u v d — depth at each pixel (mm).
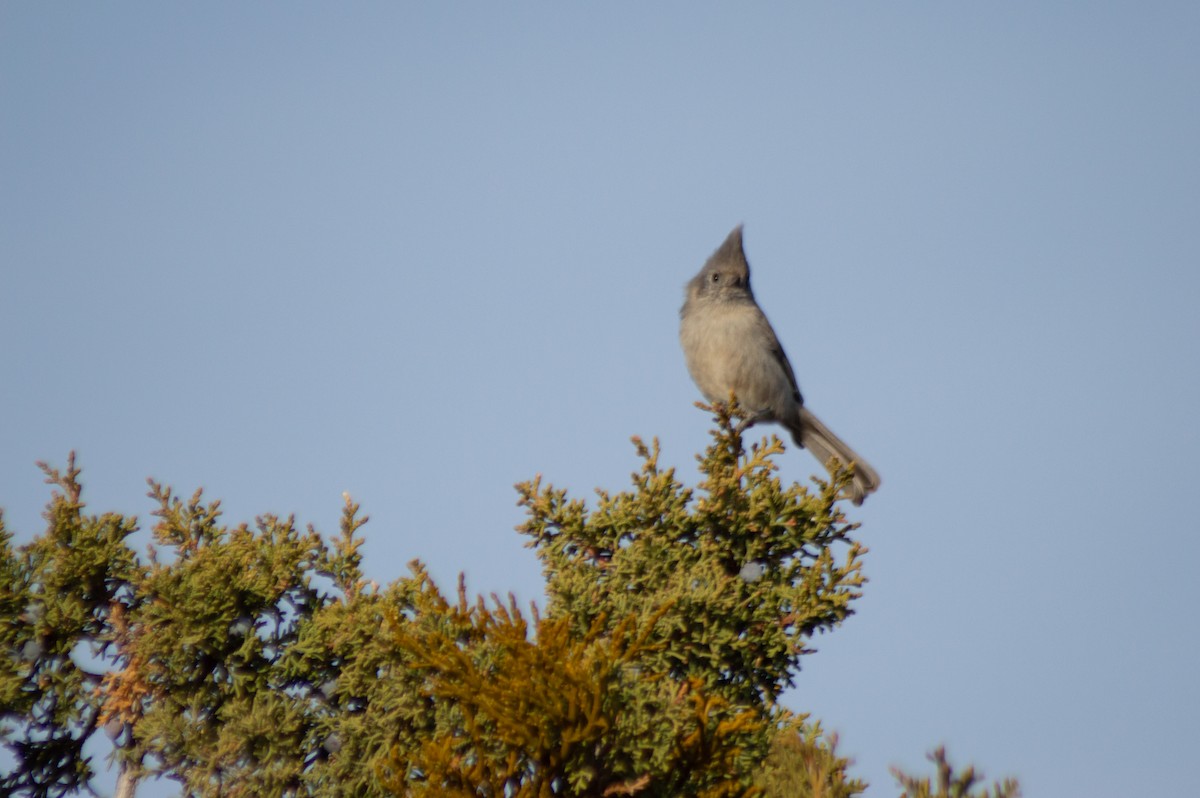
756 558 11961
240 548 11969
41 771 11852
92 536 12273
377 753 10594
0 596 12016
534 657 8750
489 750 9047
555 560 11781
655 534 11930
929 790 10141
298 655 11633
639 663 10312
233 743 11031
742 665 11125
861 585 11422
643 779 8914
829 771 10664
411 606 11391
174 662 11633
